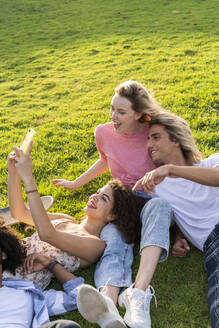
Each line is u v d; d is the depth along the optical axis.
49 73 9.98
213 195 2.84
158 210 2.80
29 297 2.41
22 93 8.57
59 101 7.79
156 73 8.53
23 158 2.56
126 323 2.29
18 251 2.62
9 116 7.14
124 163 3.43
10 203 3.09
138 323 2.24
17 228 3.55
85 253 2.79
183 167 2.56
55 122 6.40
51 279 2.88
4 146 5.69
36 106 7.63
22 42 13.68
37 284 2.67
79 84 8.71
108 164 3.57
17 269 2.69
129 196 3.11
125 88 3.20
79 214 3.72
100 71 9.43
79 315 2.54
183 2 17.20
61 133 5.84
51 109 7.32
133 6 17.59
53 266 2.71
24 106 7.69
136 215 3.10
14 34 14.84
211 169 2.56
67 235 2.71
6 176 4.64
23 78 9.87
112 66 9.74
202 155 3.21
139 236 3.17
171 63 9.16
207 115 5.72
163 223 2.74
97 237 3.01
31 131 2.71
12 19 17.23
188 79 7.75
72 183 3.69
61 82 9.02
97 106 7.05
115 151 3.45
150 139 3.09
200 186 2.85
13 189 3.04
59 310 2.52
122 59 10.20
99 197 3.08
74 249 2.74
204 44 10.65
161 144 3.01
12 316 2.21
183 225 2.93
